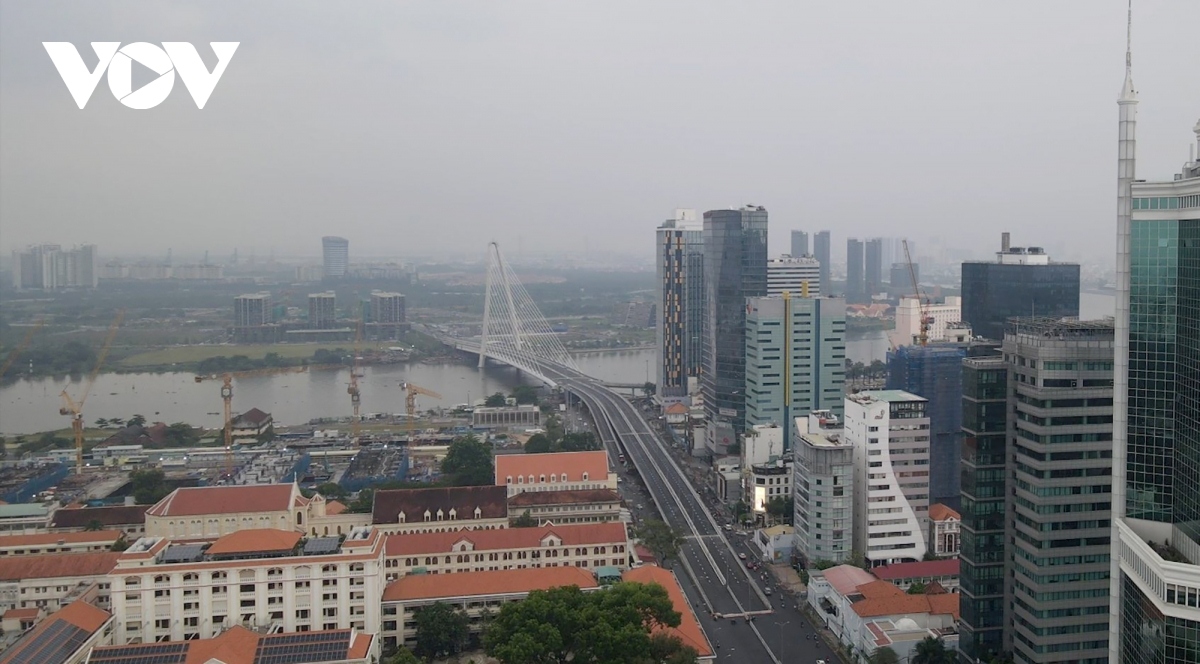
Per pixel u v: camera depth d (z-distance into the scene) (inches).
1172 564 7268.7
